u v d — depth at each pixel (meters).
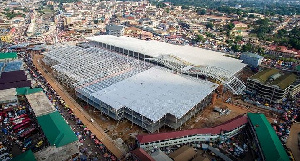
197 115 142.38
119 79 161.75
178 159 99.06
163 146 110.31
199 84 153.62
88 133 121.44
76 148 101.25
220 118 139.62
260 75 172.25
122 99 133.38
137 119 127.06
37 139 115.12
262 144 103.75
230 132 118.06
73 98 157.12
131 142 115.81
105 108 135.00
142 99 133.25
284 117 138.75
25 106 142.75
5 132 119.19
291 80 166.25
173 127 123.44
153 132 120.69
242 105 155.50
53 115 120.88
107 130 124.81
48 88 169.75
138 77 163.00
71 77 166.38
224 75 167.38
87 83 156.12
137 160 97.75
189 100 132.50
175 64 187.88
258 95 163.62
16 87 156.00
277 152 97.38
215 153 108.06
